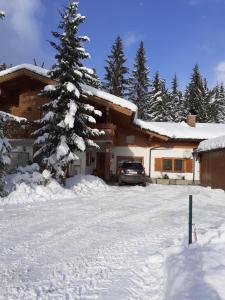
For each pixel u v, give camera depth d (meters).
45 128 20.38
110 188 22.59
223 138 22.44
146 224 11.02
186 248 7.26
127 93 57.16
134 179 24.59
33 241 8.66
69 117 19.39
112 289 5.61
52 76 20.72
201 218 12.24
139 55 58.25
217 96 74.94
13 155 27.72
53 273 6.38
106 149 27.08
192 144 30.52
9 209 13.78
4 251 7.79
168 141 30.30
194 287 4.80
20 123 17.66
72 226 10.55
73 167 26.80
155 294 5.42
